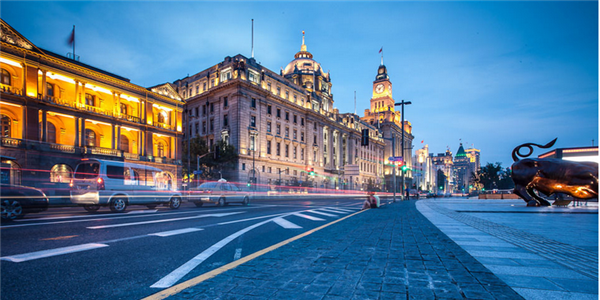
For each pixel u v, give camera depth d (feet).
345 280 10.53
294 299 8.69
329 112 248.93
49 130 100.48
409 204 79.15
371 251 15.67
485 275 11.09
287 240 19.35
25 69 91.61
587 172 50.72
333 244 17.83
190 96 195.52
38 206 33.78
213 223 30.22
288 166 195.11
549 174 54.70
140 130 122.83
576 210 46.57
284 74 257.34
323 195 208.03
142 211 45.80
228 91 167.94
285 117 197.36
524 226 27.20
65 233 22.84
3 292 10.13
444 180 575.79
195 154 145.18
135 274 12.28
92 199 40.88
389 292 9.25
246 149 164.45
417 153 458.50
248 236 22.07
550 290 9.35
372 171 314.55
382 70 391.24
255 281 10.51
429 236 21.02
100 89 111.65
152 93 127.54
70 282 11.24
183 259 14.92
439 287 9.71
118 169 44.47
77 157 101.81
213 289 9.70
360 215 41.29
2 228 25.32
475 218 35.91
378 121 344.08
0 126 88.53
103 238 20.84
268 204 74.43
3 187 31.19
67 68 101.55
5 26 87.71
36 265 13.69
